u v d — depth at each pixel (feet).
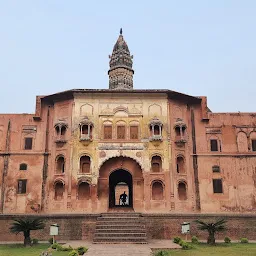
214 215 63.52
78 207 64.69
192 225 62.18
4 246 51.96
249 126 74.18
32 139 72.13
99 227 56.85
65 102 72.18
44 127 72.79
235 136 73.31
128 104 70.90
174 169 67.72
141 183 67.56
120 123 69.77
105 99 71.05
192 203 67.82
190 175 69.51
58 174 67.51
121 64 97.04
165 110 70.44
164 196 65.46
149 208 64.75
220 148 72.43
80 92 70.54
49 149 71.20
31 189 68.54
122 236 54.08
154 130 69.15
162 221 61.93
